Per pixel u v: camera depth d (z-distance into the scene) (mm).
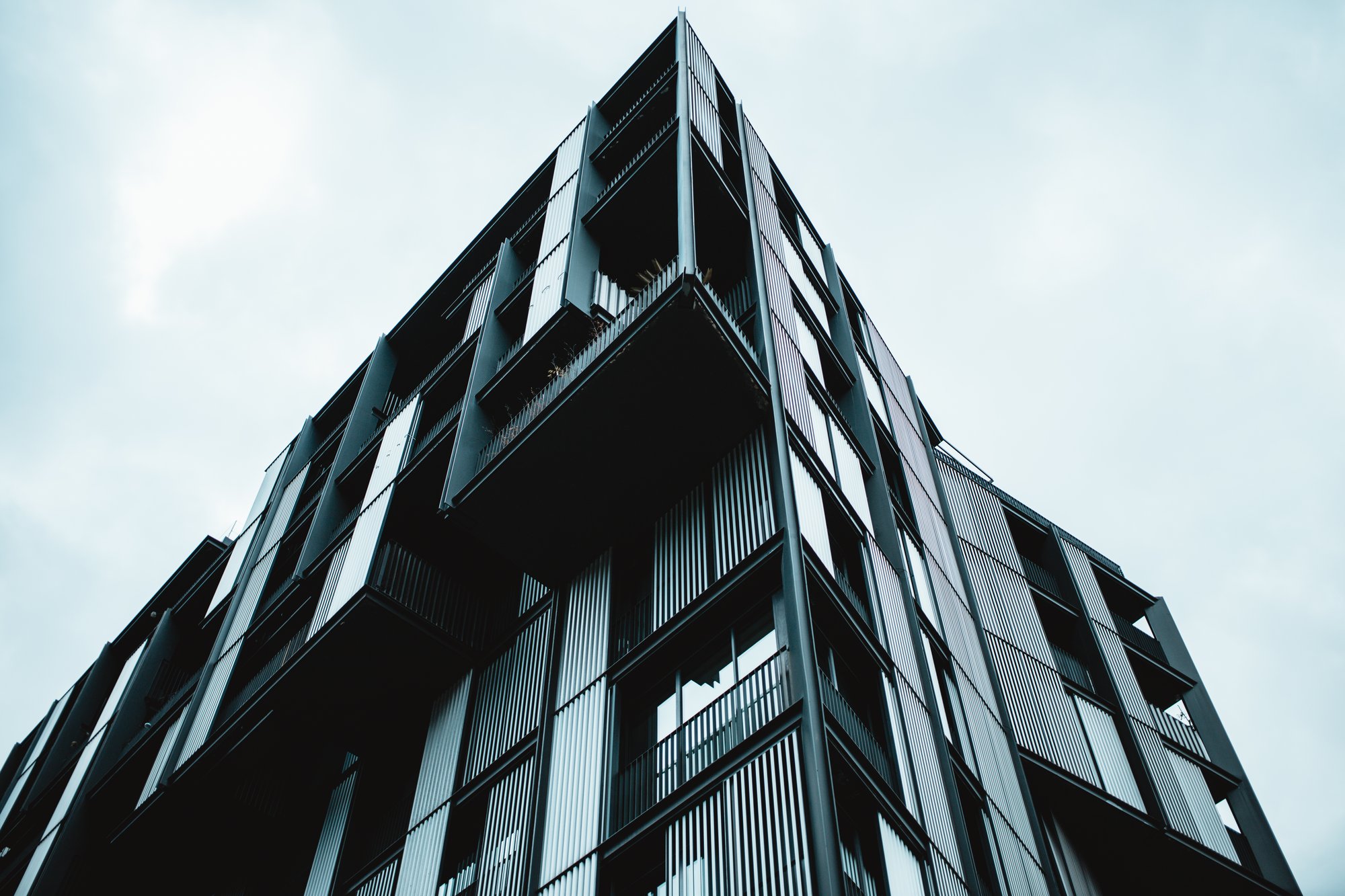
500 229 30953
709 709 14742
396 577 20844
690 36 26562
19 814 32594
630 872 13844
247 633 25750
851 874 12734
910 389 30750
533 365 20891
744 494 17031
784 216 27328
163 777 22828
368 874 18719
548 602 19781
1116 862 23703
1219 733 28969
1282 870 24953
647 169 21984
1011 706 23297
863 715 15656
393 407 31375
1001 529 29875
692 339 16719
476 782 17609
